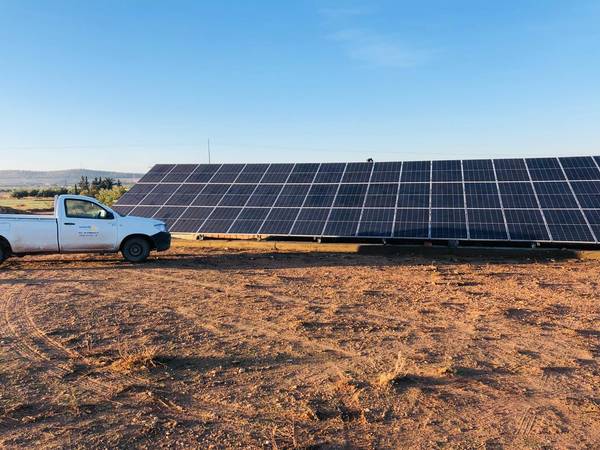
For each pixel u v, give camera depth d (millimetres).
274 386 5523
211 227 18453
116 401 5102
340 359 6402
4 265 14211
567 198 16688
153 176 23078
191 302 9516
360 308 9133
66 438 4312
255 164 22766
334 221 17609
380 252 16703
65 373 5848
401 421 4723
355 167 21031
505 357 6523
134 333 7414
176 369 6008
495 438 4418
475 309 9094
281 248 17609
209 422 4664
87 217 14328
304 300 9773
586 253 15242
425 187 18703
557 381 5742
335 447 4230
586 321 8312
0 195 93125
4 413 4758
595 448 4258
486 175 18812
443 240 16359
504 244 16750
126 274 12727
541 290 10820
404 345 6977
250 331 7609
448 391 5418
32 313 8484
